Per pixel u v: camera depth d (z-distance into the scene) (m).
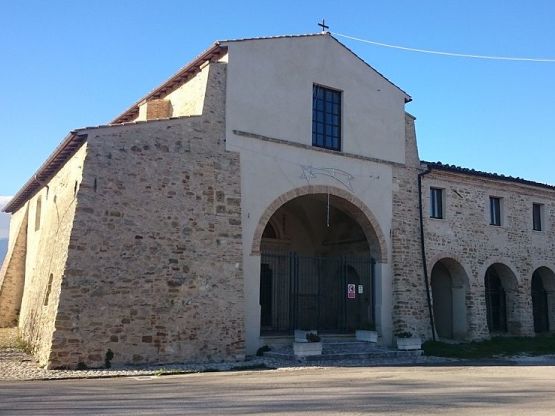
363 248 21.28
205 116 16.39
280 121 17.92
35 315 16.92
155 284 14.62
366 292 20.25
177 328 14.70
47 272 16.48
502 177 23.42
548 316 25.27
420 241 20.70
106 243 14.19
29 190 23.88
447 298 22.64
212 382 11.33
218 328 15.31
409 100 21.62
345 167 19.28
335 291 22.20
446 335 22.41
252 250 16.70
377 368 14.62
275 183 17.52
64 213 15.77
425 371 13.91
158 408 8.04
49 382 11.48
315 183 18.44
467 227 22.28
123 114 21.27
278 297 22.12
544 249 24.94
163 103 19.02
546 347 21.16
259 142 17.34
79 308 13.56
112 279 14.09
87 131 14.52
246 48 17.53
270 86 17.88
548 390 10.29
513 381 11.79
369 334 18.81
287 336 17.25
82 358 13.41
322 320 22.36
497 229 23.30
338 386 10.68
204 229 15.66
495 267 24.05
